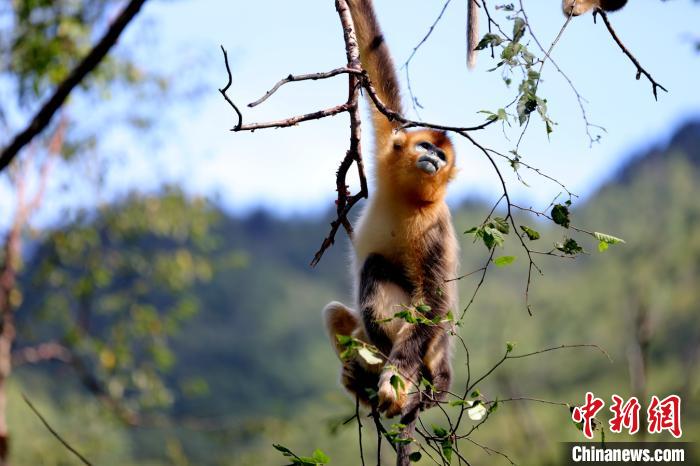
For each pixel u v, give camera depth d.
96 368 16.08
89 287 16.22
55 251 16.23
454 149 8.87
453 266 8.87
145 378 15.83
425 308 5.96
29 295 16.61
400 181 8.57
